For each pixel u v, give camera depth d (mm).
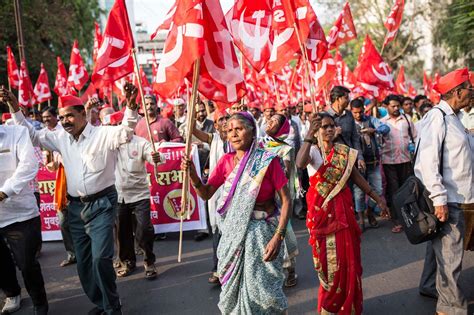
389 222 7020
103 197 4090
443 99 3875
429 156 3703
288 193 3102
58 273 5691
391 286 4664
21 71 9820
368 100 10875
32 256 4160
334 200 3617
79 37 22234
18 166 3951
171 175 6809
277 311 3100
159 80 3441
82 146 4070
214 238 4926
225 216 3176
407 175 6988
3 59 18594
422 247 5777
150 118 6816
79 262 4219
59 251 6633
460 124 3791
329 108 6234
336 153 3654
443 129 3717
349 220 3615
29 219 4133
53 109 5973
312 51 4363
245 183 3055
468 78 3752
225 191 3129
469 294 4371
